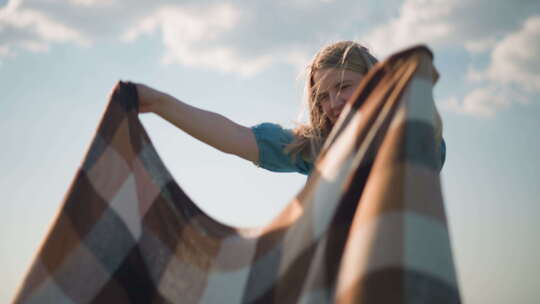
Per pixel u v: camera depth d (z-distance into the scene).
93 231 1.33
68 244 1.30
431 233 0.82
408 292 0.77
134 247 1.36
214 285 1.23
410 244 0.80
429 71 0.99
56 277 1.27
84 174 1.37
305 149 1.95
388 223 0.82
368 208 0.85
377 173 0.88
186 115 1.68
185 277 1.30
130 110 1.49
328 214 0.97
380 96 1.02
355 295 0.78
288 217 1.17
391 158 0.88
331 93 1.83
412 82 0.97
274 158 1.92
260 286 1.12
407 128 0.90
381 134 0.97
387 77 1.05
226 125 1.81
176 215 1.41
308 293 0.89
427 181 0.86
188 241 1.36
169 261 1.35
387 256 0.79
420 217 0.82
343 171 0.98
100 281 1.30
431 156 0.89
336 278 0.89
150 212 1.40
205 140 1.76
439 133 1.20
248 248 1.24
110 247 1.33
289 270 1.03
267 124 1.94
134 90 1.52
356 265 0.80
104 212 1.35
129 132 1.46
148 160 1.46
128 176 1.41
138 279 1.33
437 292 0.78
